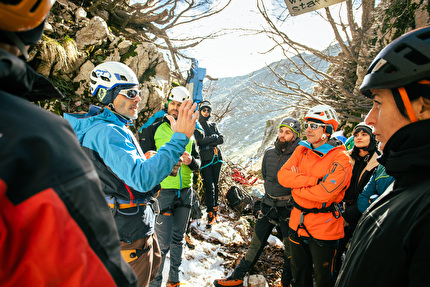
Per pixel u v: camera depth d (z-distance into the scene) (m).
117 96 1.64
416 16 4.73
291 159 2.63
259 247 2.98
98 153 1.52
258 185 6.71
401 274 0.67
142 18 5.20
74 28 4.01
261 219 3.02
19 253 0.42
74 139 0.53
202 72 4.55
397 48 0.77
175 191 2.66
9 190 0.41
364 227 0.86
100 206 0.54
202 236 3.98
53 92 0.71
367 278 0.76
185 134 1.52
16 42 0.52
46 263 0.43
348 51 4.85
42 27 0.57
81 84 3.81
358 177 2.93
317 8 2.62
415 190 0.71
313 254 2.38
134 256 1.62
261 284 3.01
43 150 0.45
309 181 2.37
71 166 0.49
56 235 0.44
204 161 4.23
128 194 1.57
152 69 4.58
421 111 0.74
